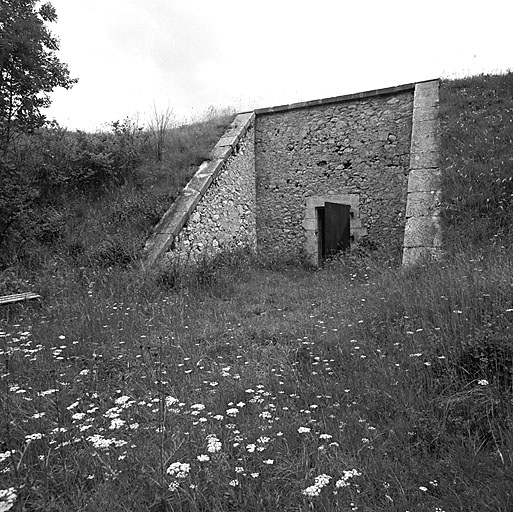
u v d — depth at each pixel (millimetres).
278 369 3406
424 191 7359
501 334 2928
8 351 3443
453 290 3973
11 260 6773
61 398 2697
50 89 7508
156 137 10414
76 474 1896
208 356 3791
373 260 7543
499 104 8633
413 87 9453
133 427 2166
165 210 8180
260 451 2043
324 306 5363
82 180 8875
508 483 1797
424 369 2877
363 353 3479
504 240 5668
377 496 1832
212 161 9383
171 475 1788
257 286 6949
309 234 10195
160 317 4938
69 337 4074
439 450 2145
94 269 6496
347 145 9867
